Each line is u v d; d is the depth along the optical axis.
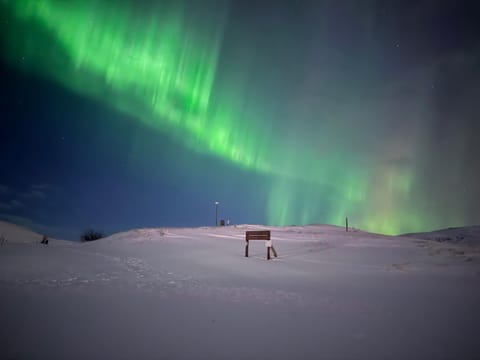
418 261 18.86
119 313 6.70
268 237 18.61
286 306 7.84
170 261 16.23
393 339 5.58
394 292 10.52
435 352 5.01
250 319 6.57
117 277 11.52
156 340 5.21
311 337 5.57
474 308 8.26
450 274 14.87
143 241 23.67
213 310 7.19
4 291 8.41
